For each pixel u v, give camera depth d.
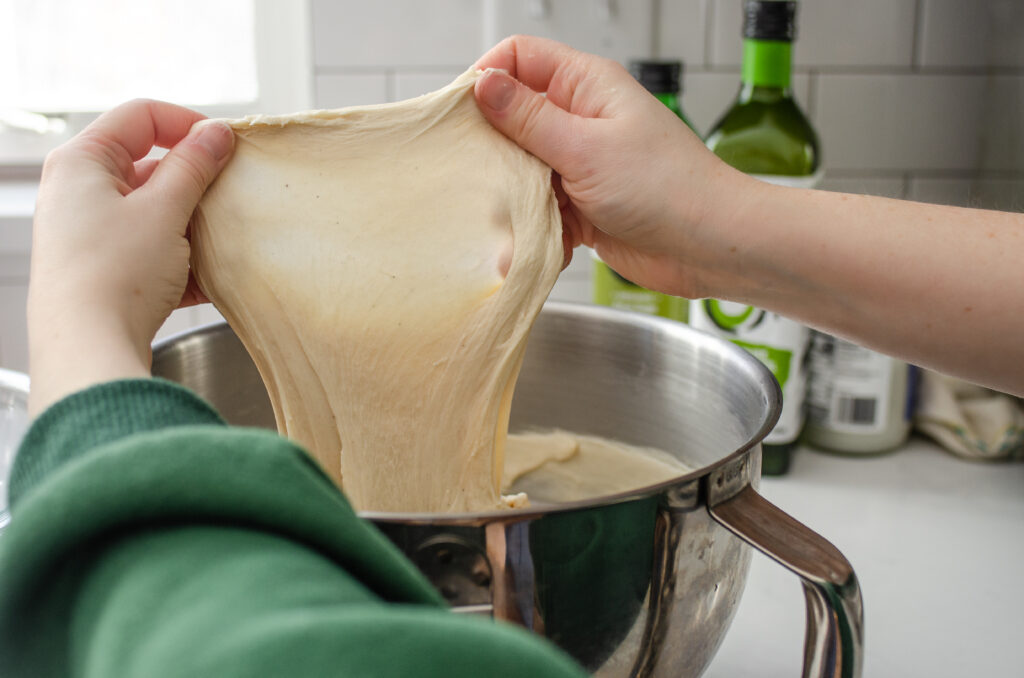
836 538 0.68
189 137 0.43
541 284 0.46
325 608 0.17
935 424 0.83
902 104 0.97
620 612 0.35
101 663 0.17
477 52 0.94
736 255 0.48
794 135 0.74
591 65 0.49
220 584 0.17
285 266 0.45
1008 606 0.61
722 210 0.47
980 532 0.70
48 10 1.04
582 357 0.64
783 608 0.62
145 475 0.18
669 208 0.47
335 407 0.47
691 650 0.40
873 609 0.60
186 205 0.40
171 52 1.08
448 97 0.46
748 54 0.75
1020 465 0.81
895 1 0.93
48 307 0.31
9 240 0.90
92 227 0.35
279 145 0.46
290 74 1.09
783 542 0.34
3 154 1.05
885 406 0.80
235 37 1.09
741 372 0.52
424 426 0.46
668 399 0.60
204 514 0.19
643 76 0.79
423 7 0.93
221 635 0.16
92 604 0.18
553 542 0.32
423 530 0.31
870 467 0.80
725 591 0.40
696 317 0.77
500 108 0.46
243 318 0.45
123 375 0.27
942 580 0.64
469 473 0.46
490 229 0.46
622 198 0.48
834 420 0.81
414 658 0.16
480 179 0.46
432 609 0.19
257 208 0.45
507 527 0.31
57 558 0.19
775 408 0.43
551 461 0.65
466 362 0.45
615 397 0.63
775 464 0.77
